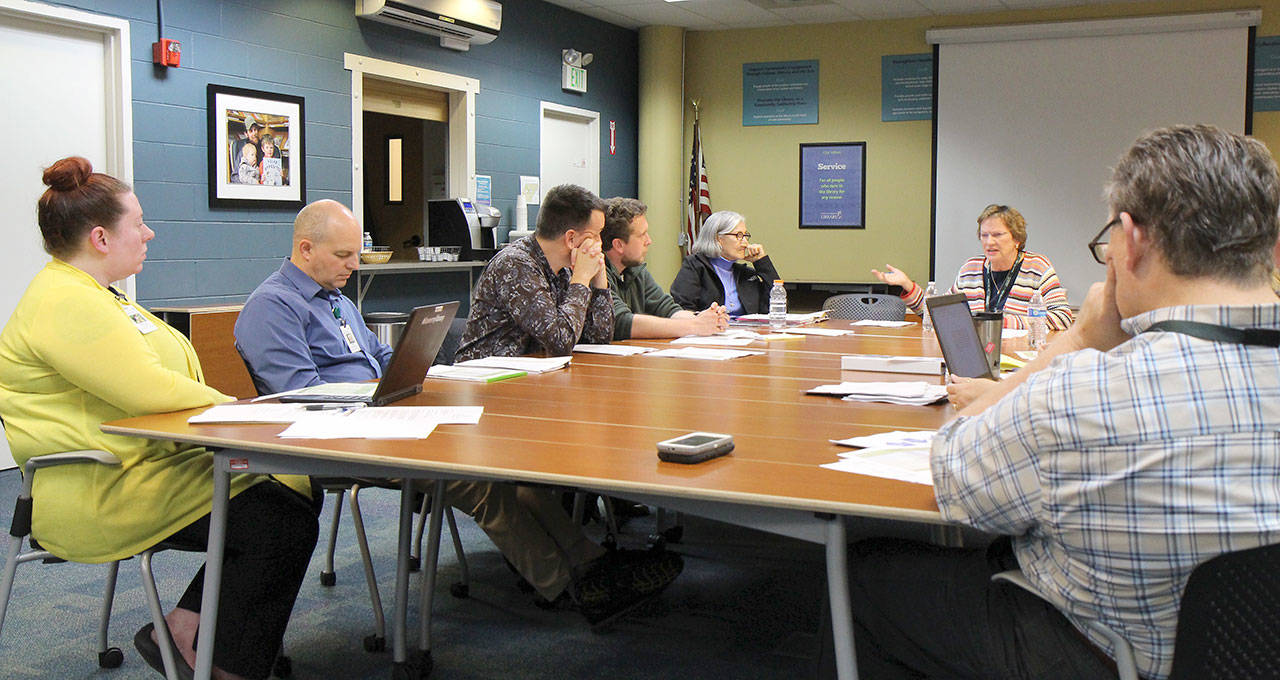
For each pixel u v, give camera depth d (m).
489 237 6.62
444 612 2.70
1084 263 7.37
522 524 2.47
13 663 2.33
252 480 2.01
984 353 2.51
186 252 4.91
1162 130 1.20
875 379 2.59
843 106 7.91
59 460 1.89
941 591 1.47
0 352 1.97
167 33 4.74
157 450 1.98
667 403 2.19
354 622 2.62
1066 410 1.13
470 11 6.30
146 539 1.95
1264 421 1.07
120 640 2.47
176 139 4.82
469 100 6.68
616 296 3.84
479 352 3.12
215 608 1.84
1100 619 1.20
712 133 8.32
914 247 7.82
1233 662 1.05
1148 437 1.08
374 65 5.95
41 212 1.99
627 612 2.70
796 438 1.79
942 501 1.28
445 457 1.62
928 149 7.71
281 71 5.36
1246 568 1.03
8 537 3.30
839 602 1.39
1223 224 1.11
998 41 7.42
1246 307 1.08
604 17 7.80
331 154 5.70
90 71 4.53
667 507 1.50
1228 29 6.90
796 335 3.86
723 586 2.93
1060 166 7.36
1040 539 1.27
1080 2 7.18
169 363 2.17
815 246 8.10
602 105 7.97
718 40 8.21
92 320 1.91
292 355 2.49
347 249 2.61
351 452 1.66
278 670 2.28
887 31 7.74
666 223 8.28
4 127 4.22
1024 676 1.35
